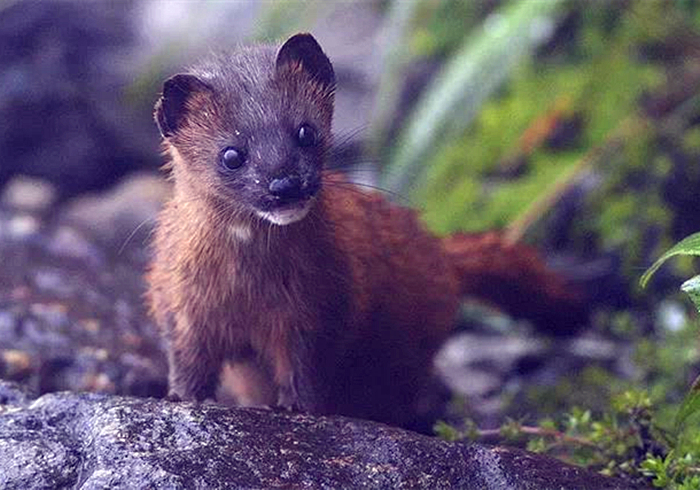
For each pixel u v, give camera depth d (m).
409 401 10.53
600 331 13.39
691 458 8.20
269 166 8.50
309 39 9.14
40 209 16.14
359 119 16.39
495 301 12.23
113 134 17.09
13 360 10.15
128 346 10.91
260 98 8.77
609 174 14.30
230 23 17.44
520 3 13.22
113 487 6.96
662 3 14.35
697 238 7.32
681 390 10.91
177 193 9.20
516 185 14.39
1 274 12.41
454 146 14.59
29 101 16.84
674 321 12.55
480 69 13.02
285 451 7.51
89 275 12.98
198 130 8.85
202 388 9.27
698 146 14.20
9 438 7.64
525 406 11.25
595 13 14.73
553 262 14.41
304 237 8.69
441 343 10.77
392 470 7.48
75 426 7.79
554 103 14.52
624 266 13.98
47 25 17.62
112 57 17.72
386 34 15.84
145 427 7.51
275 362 9.14
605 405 10.80
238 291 8.83
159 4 18.36
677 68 14.62
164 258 9.18
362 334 9.66
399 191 13.62
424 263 10.43
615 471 8.51
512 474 7.52
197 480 7.05
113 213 15.39
